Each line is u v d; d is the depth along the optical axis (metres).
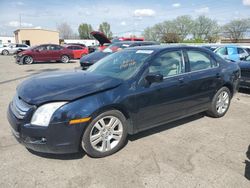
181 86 4.03
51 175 2.90
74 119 2.94
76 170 3.01
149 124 3.77
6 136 3.94
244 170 3.05
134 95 3.43
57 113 2.88
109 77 3.60
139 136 3.99
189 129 4.33
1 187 2.68
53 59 17.80
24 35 47.69
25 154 3.36
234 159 3.32
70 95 3.00
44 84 3.34
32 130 2.88
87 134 3.10
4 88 7.75
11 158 3.25
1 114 5.04
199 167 3.11
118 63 4.10
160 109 3.82
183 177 2.89
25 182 2.77
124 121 3.45
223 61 4.98
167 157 3.34
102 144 3.29
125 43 11.54
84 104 3.00
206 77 4.46
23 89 3.32
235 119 4.91
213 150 3.56
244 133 4.20
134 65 3.78
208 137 4.01
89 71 4.22
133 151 3.49
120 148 3.54
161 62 3.90
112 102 3.19
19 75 10.86
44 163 3.15
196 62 4.43
